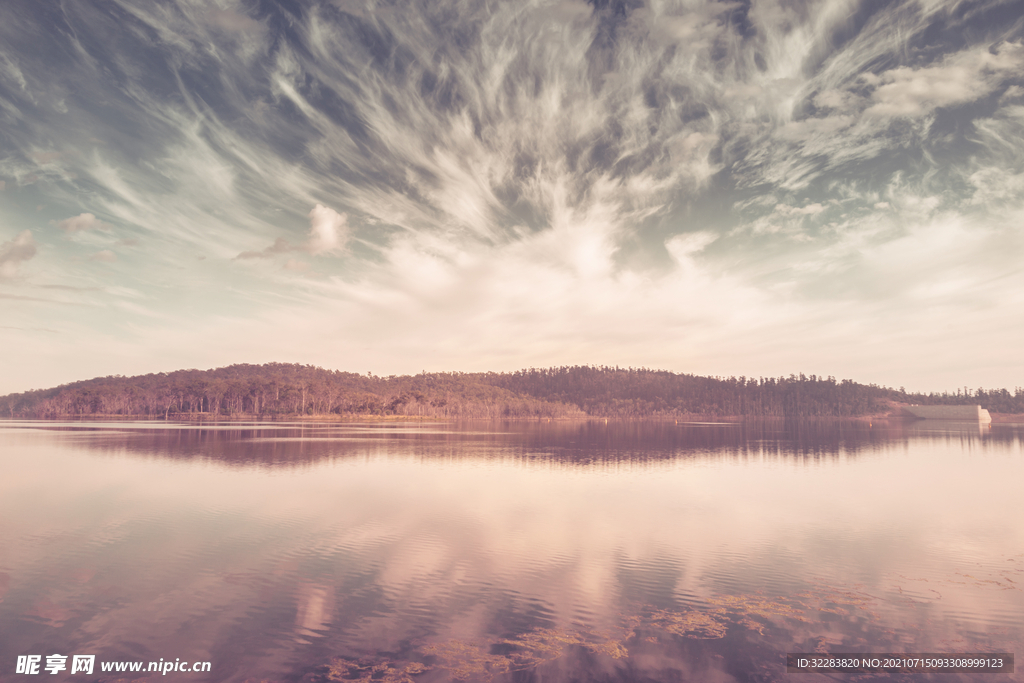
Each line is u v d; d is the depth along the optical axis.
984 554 29.34
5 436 113.25
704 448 103.69
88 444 93.25
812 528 35.50
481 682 15.66
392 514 38.47
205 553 28.11
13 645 17.67
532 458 81.56
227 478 54.81
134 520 35.53
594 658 17.20
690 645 18.16
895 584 24.34
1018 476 64.12
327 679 15.70
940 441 132.88
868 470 69.56
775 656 17.39
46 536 31.28
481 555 28.41
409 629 19.23
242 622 19.62
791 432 174.75
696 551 29.64
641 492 49.97
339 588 23.19
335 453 82.44
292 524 34.88
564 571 25.91
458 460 76.88
